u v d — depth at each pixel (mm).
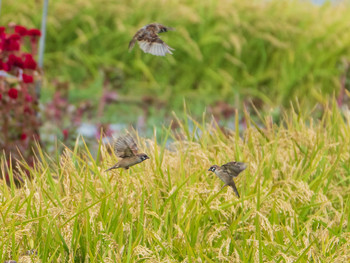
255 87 29141
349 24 31562
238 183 9641
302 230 8430
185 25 29719
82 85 26641
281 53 29953
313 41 30016
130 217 8328
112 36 29016
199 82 28938
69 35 29625
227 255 7707
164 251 7602
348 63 25891
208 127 12133
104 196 8336
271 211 8945
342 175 10945
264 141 11477
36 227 7934
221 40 28844
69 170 9367
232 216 8977
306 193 9336
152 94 26234
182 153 10602
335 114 12789
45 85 22891
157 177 9375
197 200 8664
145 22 29672
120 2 30828
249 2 31438
